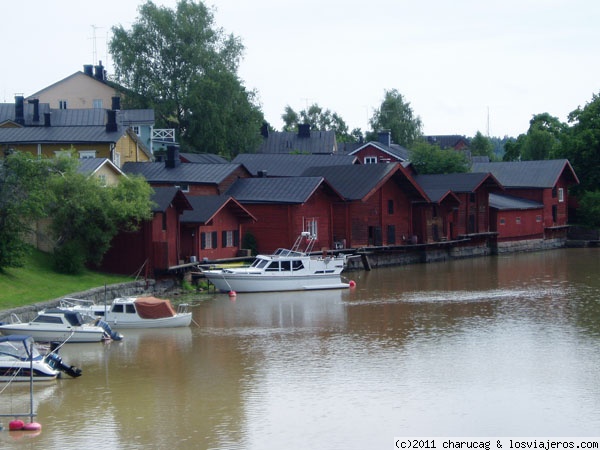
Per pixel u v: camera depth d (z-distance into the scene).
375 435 30.91
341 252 77.94
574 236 112.38
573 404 34.25
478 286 67.81
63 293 51.28
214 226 69.94
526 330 48.38
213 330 48.88
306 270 65.19
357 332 48.12
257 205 76.06
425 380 37.66
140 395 35.66
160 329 49.19
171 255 63.19
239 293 63.44
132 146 90.88
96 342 45.25
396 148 131.62
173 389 36.50
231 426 31.86
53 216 57.38
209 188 77.88
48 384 37.44
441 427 31.72
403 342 45.38
